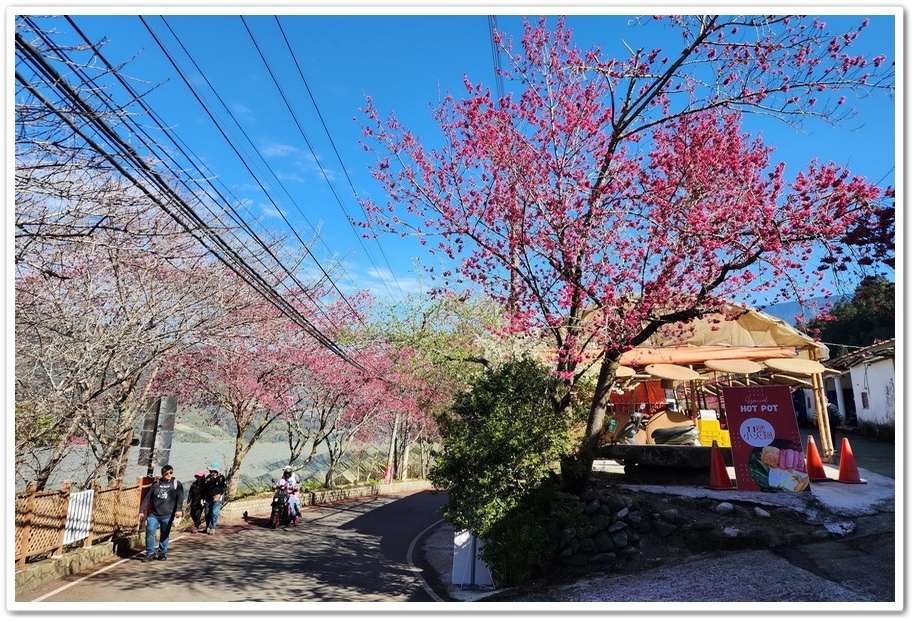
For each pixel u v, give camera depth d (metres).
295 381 18.77
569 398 9.37
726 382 17.39
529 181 8.48
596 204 8.12
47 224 6.14
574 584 7.29
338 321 22.84
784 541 7.19
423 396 26.31
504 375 9.53
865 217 6.24
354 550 12.34
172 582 8.77
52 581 8.45
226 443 25.19
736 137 8.19
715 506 8.16
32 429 8.47
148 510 10.66
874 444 17.80
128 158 5.77
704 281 8.02
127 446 12.04
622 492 8.84
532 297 9.15
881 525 7.35
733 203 7.57
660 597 6.15
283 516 15.66
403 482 28.75
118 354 9.39
